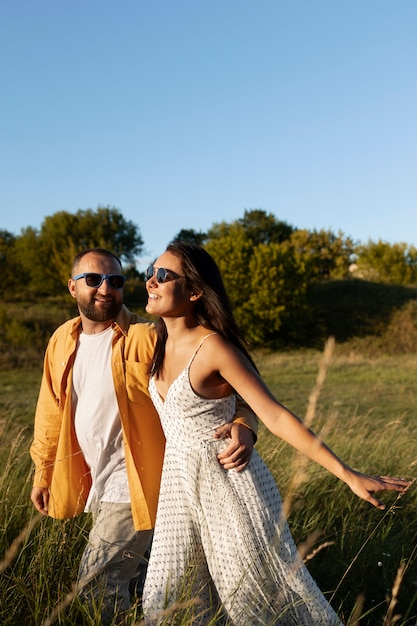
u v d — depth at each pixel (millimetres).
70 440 3146
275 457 5004
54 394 3250
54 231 45594
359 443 6434
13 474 3898
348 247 66062
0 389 20172
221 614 2457
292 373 23797
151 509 2938
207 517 2465
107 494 3010
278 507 2498
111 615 2766
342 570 3613
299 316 34219
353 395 17797
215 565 2445
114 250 47938
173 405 2555
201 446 2510
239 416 2602
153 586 2520
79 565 3018
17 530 3273
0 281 42500
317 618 2383
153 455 2996
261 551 2391
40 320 33188
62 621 2564
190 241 2639
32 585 2826
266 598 2363
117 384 2998
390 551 3793
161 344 2762
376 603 3346
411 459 5789
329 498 4516
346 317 37250
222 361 2475
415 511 4488
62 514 3139
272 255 33906
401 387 19172
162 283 2559
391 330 35438
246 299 34062
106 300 3045
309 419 1799
